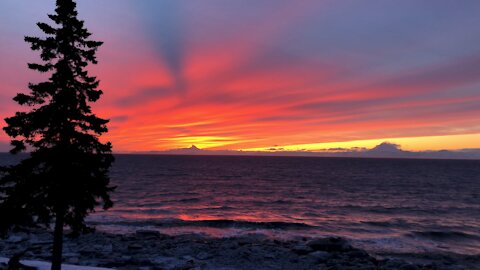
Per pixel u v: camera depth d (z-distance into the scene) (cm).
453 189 8756
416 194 7500
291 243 2970
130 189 7325
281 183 9881
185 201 5838
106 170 1494
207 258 2412
